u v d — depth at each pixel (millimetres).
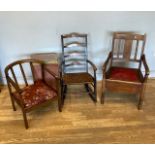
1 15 2568
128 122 2416
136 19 2752
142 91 2455
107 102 2750
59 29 2754
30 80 3139
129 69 2740
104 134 2254
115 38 2643
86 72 2852
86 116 2506
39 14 2613
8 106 2658
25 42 2814
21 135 2240
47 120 2443
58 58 2855
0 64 2951
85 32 2814
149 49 3039
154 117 2492
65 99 2803
